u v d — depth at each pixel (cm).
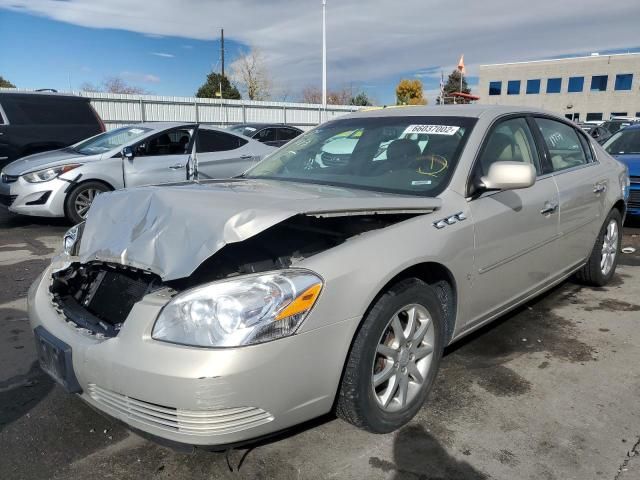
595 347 367
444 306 294
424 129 343
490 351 360
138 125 853
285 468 243
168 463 247
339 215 232
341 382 240
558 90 6141
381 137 354
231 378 198
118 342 213
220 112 2569
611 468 241
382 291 248
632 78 5669
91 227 269
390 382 261
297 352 212
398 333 258
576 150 437
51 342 237
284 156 386
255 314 203
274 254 241
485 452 253
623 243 682
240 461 247
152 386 201
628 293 478
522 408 290
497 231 310
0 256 625
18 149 973
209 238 212
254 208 220
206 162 823
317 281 218
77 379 229
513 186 289
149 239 231
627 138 826
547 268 379
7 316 429
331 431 269
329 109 2936
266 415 211
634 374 328
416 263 255
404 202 262
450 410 288
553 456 249
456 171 303
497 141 338
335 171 344
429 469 242
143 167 789
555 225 372
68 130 1025
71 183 748
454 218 284
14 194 753
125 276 247
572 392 307
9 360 351
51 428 274
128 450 257
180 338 204
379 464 245
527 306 445
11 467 245
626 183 497
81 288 268
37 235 745
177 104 2417
